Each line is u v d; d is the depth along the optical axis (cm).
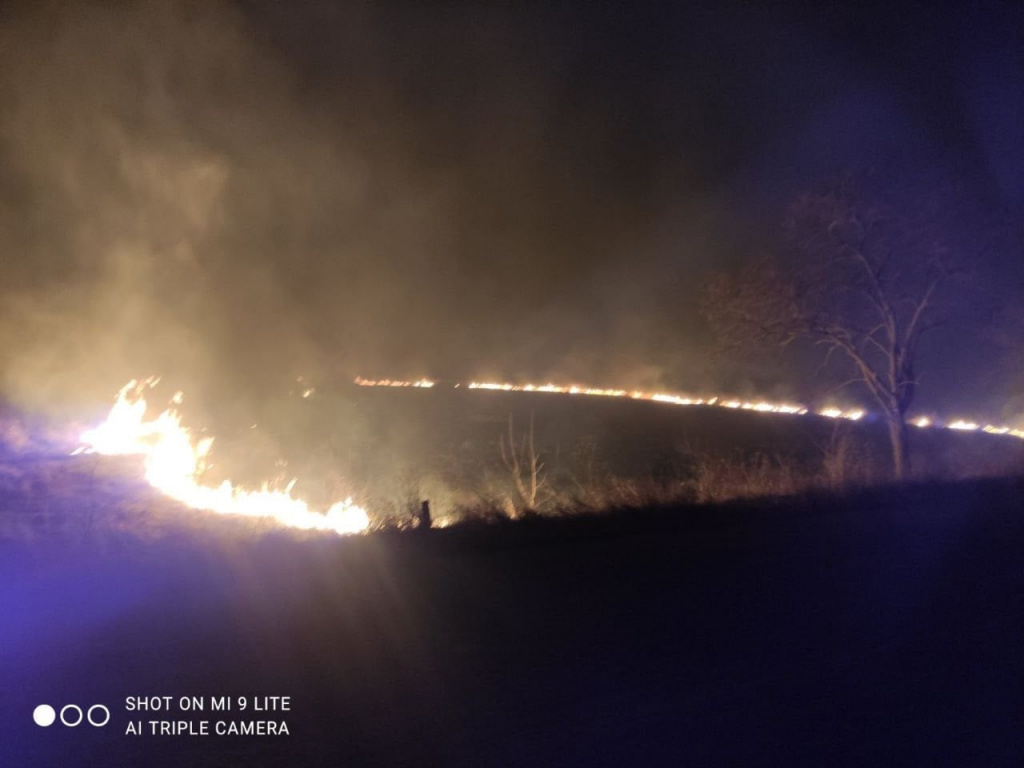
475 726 597
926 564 1021
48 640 780
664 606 872
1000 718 584
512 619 837
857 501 1545
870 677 664
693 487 1716
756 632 782
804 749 548
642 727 587
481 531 1284
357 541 1226
